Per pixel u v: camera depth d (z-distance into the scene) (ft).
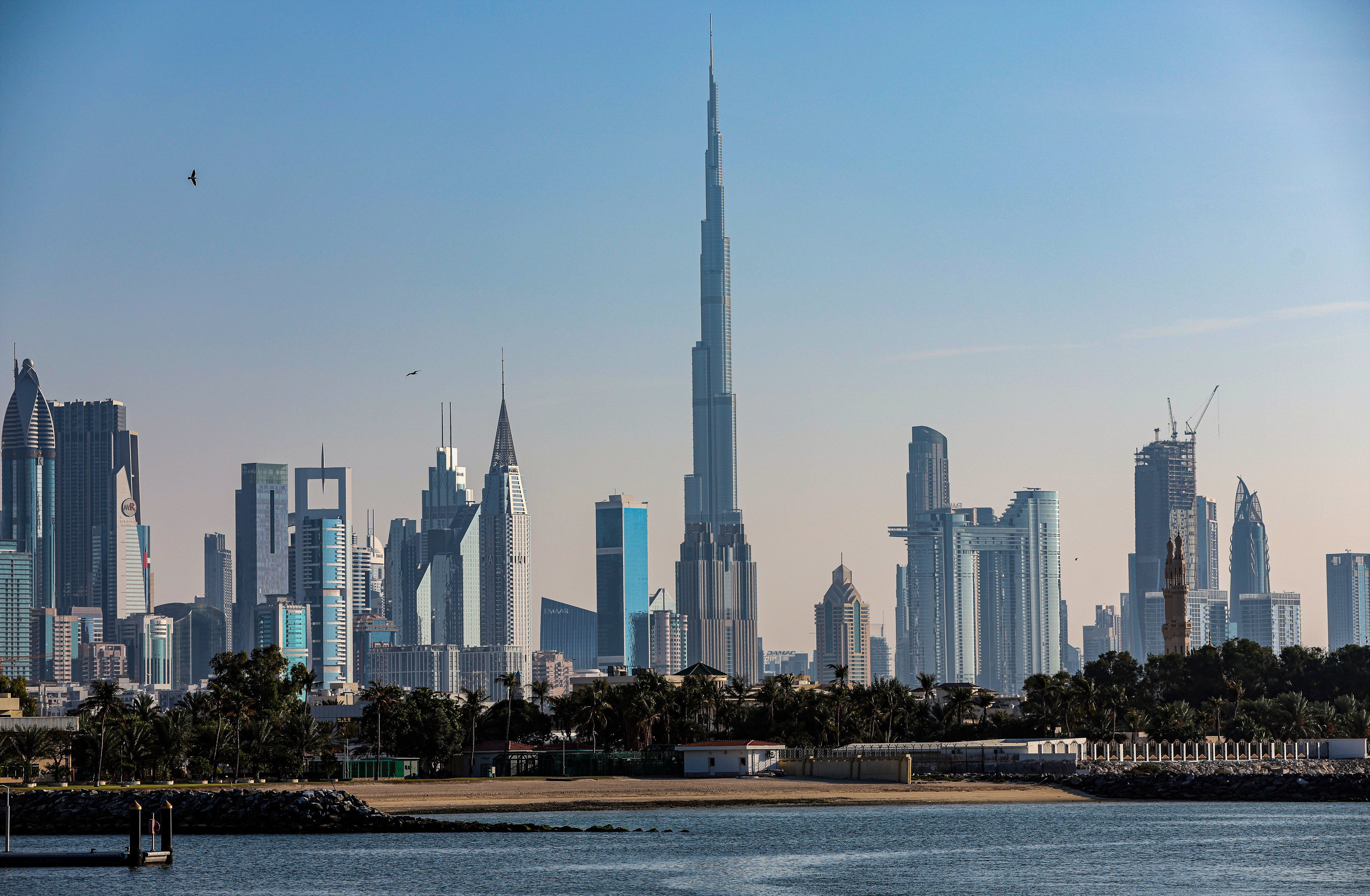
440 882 474.90
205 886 461.37
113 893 447.01
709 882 476.54
